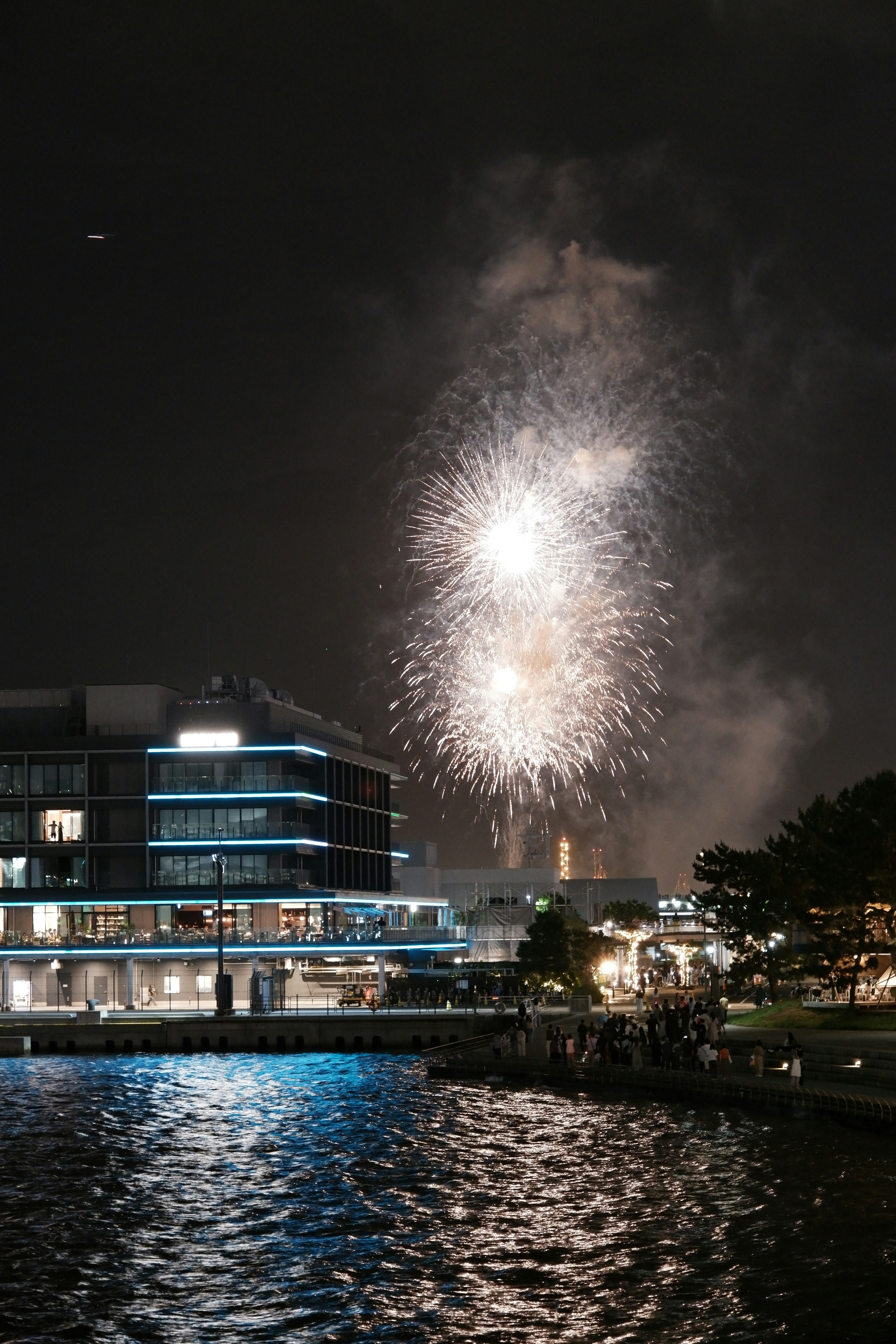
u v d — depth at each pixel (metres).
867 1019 92.94
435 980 144.38
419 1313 41.94
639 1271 44.78
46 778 151.62
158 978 142.75
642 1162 59.84
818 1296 41.81
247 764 151.88
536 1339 39.56
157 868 150.75
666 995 151.12
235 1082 92.12
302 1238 50.22
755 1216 49.97
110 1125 74.69
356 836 172.12
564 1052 87.81
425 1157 63.53
